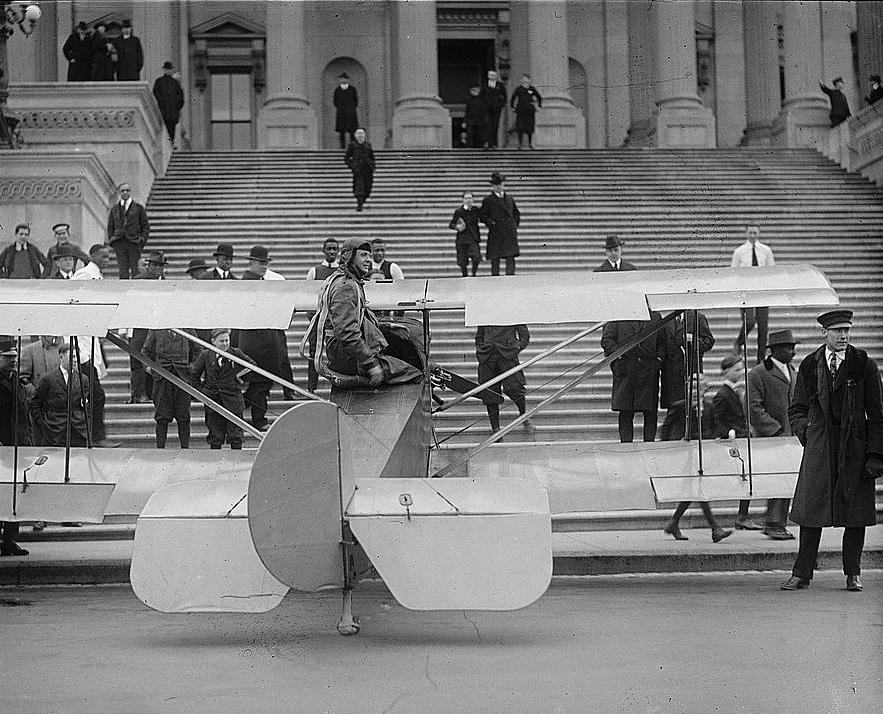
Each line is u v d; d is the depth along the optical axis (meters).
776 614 9.09
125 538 13.64
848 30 41.44
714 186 29.28
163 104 32.34
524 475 10.64
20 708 6.03
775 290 9.82
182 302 9.71
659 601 9.85
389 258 24.52
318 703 6.08
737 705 6.08
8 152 22.80
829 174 30.75
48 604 9.95
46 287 9.91
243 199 28.12
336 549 7.13
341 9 45.22
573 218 26.72
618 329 14.09
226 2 44.94
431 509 7.24
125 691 6.39
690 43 37.66
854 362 10.51
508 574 7.04
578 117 37.62
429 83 37.53
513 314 9.61
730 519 14.42
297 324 20.44
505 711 5.92
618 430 16.64
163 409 14.62
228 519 7.60
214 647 7.70
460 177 30.11
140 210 21.62
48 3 38.84
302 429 6.92
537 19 37.81
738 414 13.80
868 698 6.23
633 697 6.22
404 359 10.00
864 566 12.34
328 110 45.38
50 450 10.90
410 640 7.90
